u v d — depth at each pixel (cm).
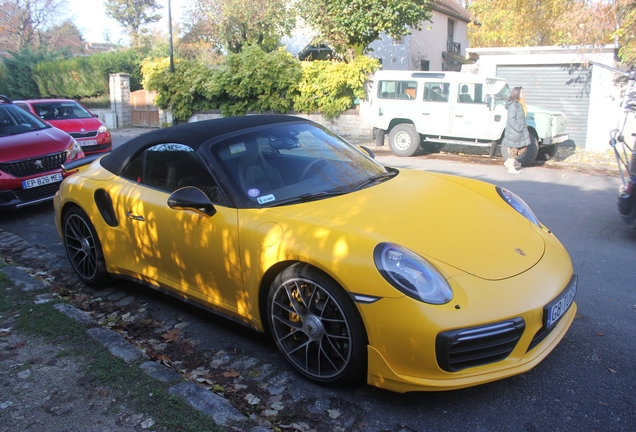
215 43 2592
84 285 464
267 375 309
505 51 1508
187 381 290
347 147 420
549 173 1026
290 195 338
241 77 1706
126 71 2591
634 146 544
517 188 869
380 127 1309
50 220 694
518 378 298
